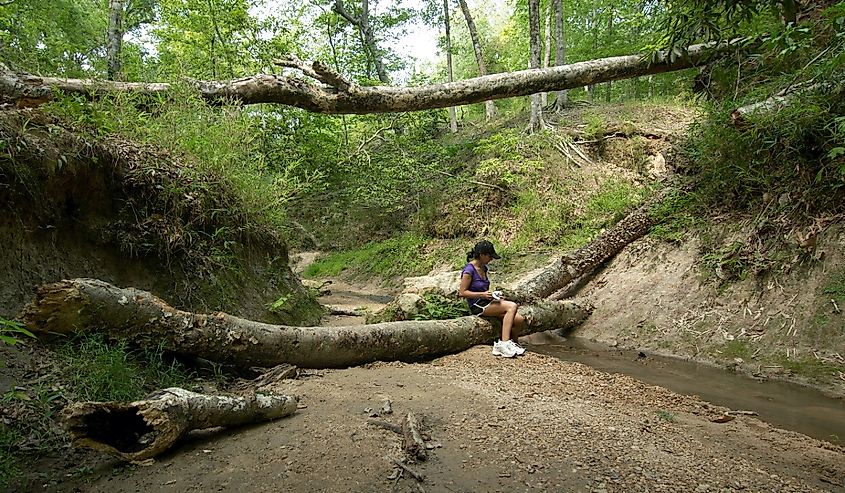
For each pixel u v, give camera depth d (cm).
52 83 553
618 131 1334
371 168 1465
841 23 467
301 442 284
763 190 657
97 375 310
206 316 395
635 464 272
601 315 750
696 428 354
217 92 697
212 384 385
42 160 384
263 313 588
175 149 535
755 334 561
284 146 1199
